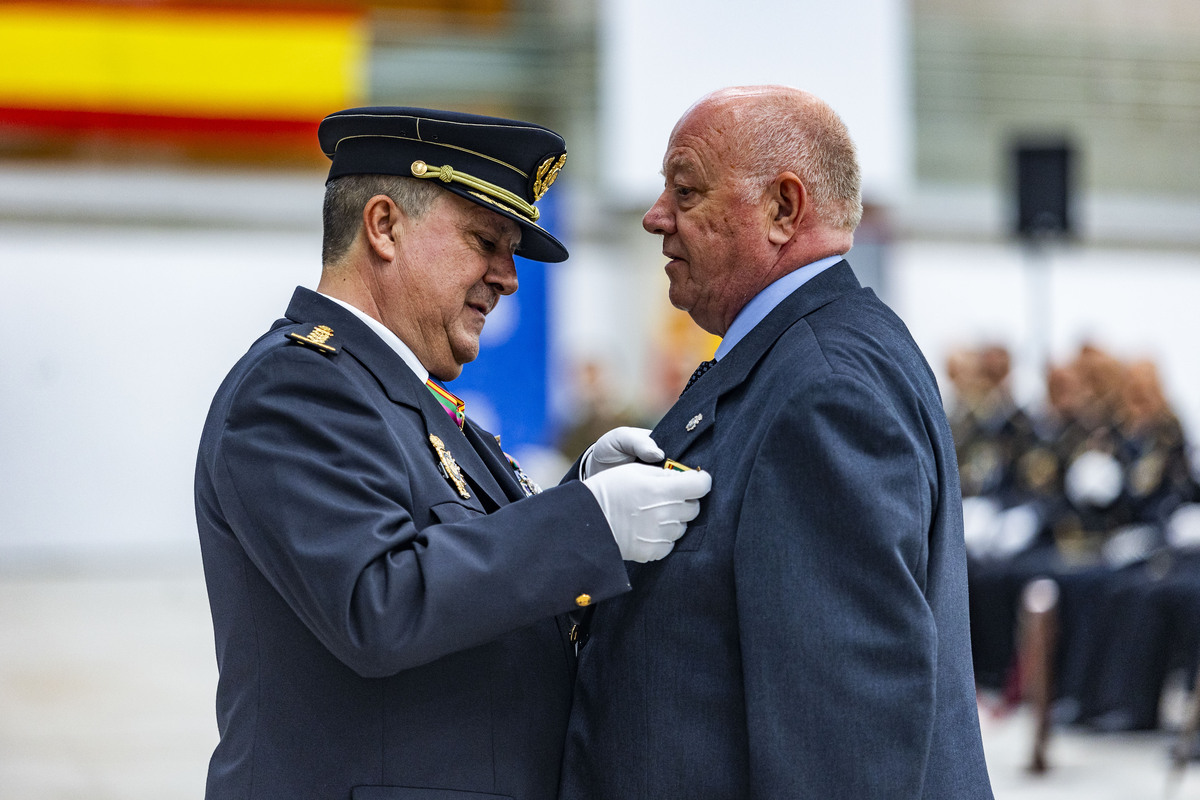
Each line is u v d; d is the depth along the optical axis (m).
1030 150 25.50
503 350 22.66
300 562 5.08
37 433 37.00
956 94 41.06
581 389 30.58
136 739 18.02
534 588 5.23
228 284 37.94
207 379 37.94
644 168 34.34
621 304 38.78
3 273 36.59
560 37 39.31
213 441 5.60
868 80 34.16
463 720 5.54
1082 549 20.22
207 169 37.75
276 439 5.27
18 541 36.84
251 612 5.52
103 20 32.78
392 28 38.34
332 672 5.45
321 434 5.26
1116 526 20.16
